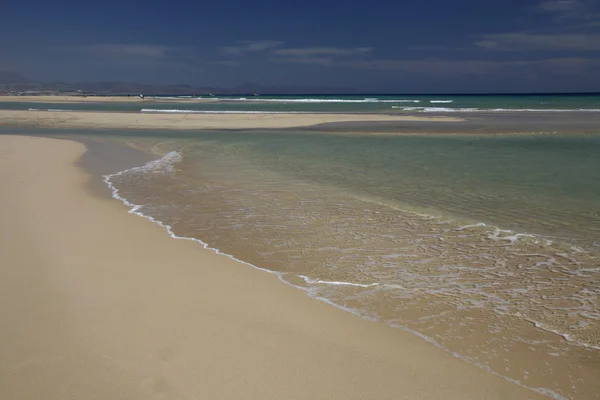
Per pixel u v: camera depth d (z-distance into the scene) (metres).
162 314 4.41
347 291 5.15
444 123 29.75
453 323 4.42
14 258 5.86
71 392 3.18
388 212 8.57
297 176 12.22
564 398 3.28
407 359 3.74
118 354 3.67
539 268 5.85
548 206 8.92
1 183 10.66
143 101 91.69
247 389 3.25
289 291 5.12
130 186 11.04
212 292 5.02
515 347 3.99
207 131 25.25
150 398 3.13
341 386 3.33
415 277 5.57
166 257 6.15
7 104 70.06
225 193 10.27
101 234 7.09
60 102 82.06
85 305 4.57
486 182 11.23
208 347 3.82
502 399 3.24
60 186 10.61
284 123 29.64
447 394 3.28
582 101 81.31
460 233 7.27
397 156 15.70
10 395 3.13
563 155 15.72
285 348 3.85
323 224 7.82
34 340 3.85
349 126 27.83
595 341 4.11
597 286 5.30
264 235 7.23
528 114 39.66
